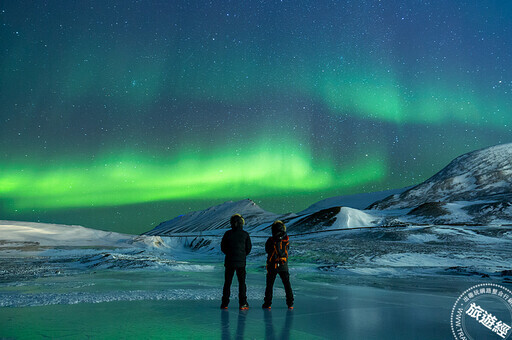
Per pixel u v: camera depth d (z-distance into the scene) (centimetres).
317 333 462
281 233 662
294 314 589
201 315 561
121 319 518
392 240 4603
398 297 819
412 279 1315
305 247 3303
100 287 913
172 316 546
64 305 627
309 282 1167
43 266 1697
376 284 1120
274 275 653
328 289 965
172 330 460
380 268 1755
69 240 3878
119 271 1484
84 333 437
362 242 3847
